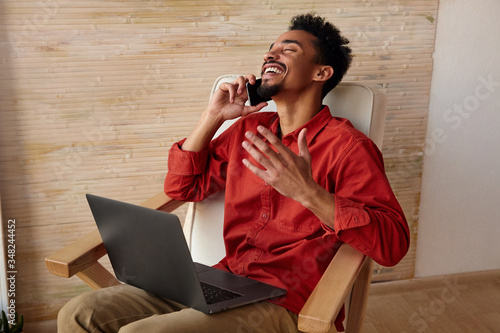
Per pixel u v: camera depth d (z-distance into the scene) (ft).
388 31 5.35
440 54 5.49
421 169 5.78
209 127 4.18
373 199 3.56
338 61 4.07
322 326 2.77
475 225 6.08
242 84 4.02
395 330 5.41
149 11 5.02
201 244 4.48
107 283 3.82
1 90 4.94
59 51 4.97
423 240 6.02
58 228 5.43
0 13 4.77
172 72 5.23
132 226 3.24
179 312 3.28
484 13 5.45
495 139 5.83
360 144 3.68
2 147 5.09
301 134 3.19
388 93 5.51
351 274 3.18
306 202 3.28
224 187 4.40
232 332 3.25
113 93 5.18
